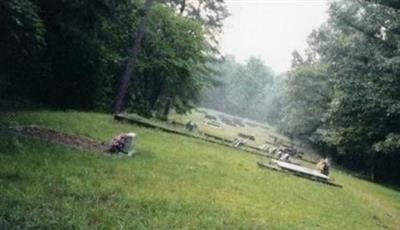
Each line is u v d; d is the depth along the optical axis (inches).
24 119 620.4
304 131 2480.3
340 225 471.8
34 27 607.8
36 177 337.7
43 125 619.2
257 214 410.9
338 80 1594.5
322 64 2207.2
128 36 1315.2
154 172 489.4
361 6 1547.7
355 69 1553.9
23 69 799.7
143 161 539.8
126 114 1167.6
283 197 554.3
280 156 1242.6
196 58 1524.4
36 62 794.2
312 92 2154.3
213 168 646.5
